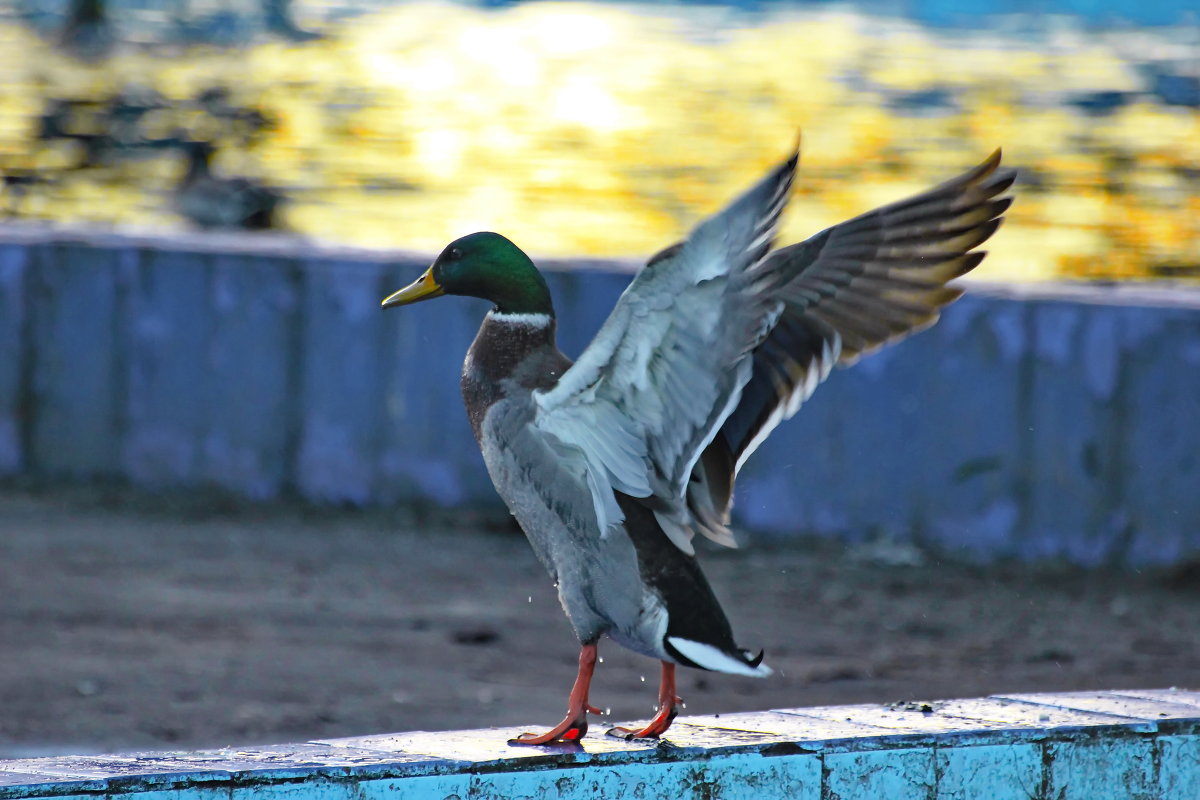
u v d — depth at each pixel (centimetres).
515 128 2866
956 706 691
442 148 2711
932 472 1323
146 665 1012
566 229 2216
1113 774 661
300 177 2480
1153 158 2511
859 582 1249
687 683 1015
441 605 1174
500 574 1265
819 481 1352
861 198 2461
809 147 2742
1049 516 1294
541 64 3425
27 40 3394
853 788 627
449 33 3750
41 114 2812
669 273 554
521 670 1032
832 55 3422
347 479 1430
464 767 579
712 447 638
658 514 616
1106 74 3122
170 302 1456
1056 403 1289
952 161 2617
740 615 1166
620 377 587
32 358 1483
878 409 1335
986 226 592
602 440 603
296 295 1433
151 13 3591
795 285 618
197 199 2098
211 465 1455
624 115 2980
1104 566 1273
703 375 569
